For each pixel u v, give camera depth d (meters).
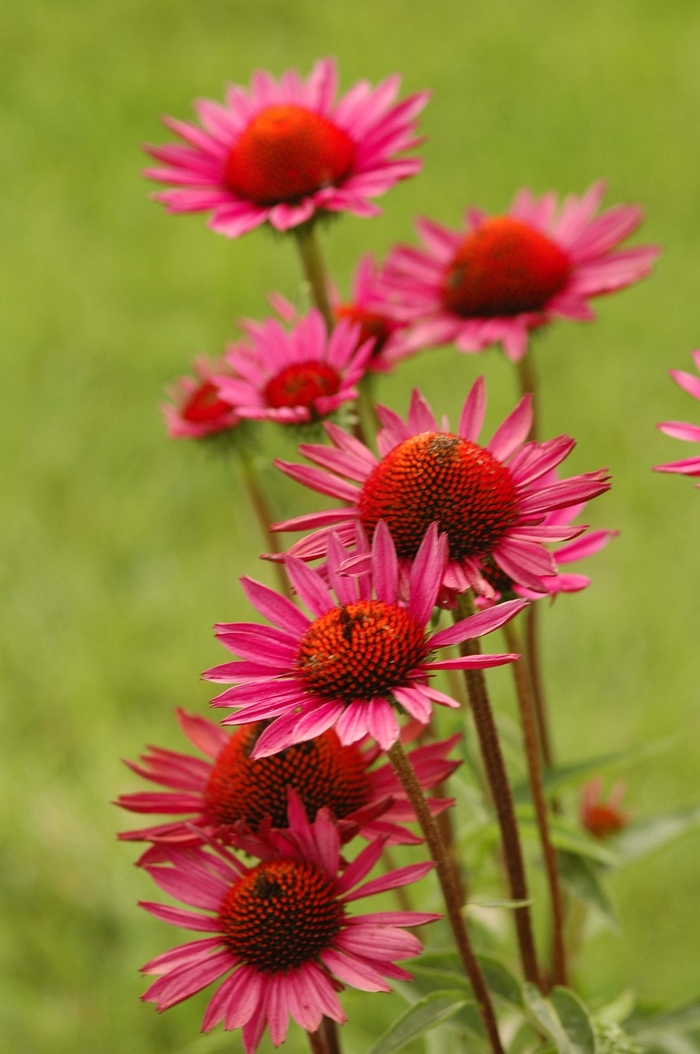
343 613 0.91
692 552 1.77
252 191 1.10
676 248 2.40
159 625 1.75
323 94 1.14
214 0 3.59
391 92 1.12
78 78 3.25
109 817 1.42
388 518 0.92
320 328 1.08
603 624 1.68
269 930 0.92
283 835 0.92
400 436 0.95
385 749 0.89
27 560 1.88
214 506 1.93
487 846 1.09
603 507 1.86
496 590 0.96
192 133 1.13
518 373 1.12
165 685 1.66
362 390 1.12
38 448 2.09
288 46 3.30
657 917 1.34
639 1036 1.04
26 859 1.41
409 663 0.90
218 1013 0.91
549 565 0.91
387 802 0.93
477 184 2.64
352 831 0.93
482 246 1.13
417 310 1.14
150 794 0.96
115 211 2.73
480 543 0.92
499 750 0.96
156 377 2.22
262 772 0.95
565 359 2.16
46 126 3.07
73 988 1.29
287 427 1.06
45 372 2.26
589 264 1.14
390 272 1.16
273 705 0.90
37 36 3.52
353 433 1.12
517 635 0.98
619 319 2.24
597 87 2.98
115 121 3.04
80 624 1.77
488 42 3.26
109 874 1.37
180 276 2.48
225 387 1.08
